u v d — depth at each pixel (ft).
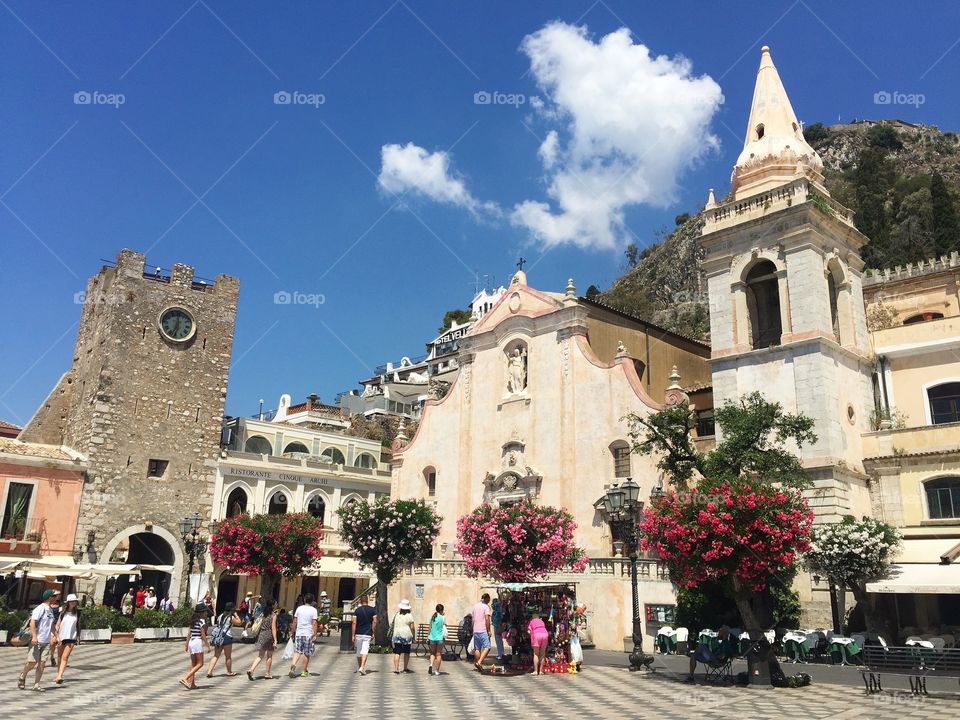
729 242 118.83
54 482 146.20
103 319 164.14
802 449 103.30
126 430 156.56
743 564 66.18
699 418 138.41
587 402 130.82
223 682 68.54
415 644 108.58
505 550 93.04
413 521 107.04
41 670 60.39
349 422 261.65
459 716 50.80
